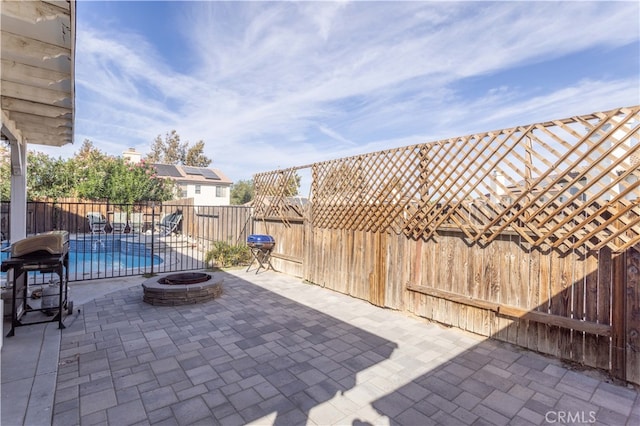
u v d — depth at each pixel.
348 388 2.76
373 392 2.71
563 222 3.23
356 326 4.23
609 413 2.49
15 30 2.20
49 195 15.69
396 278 4.89
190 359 3.21
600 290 3.08
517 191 3.65
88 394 2.56
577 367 3.19
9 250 4.39
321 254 6.34
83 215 14.45
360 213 5.47
